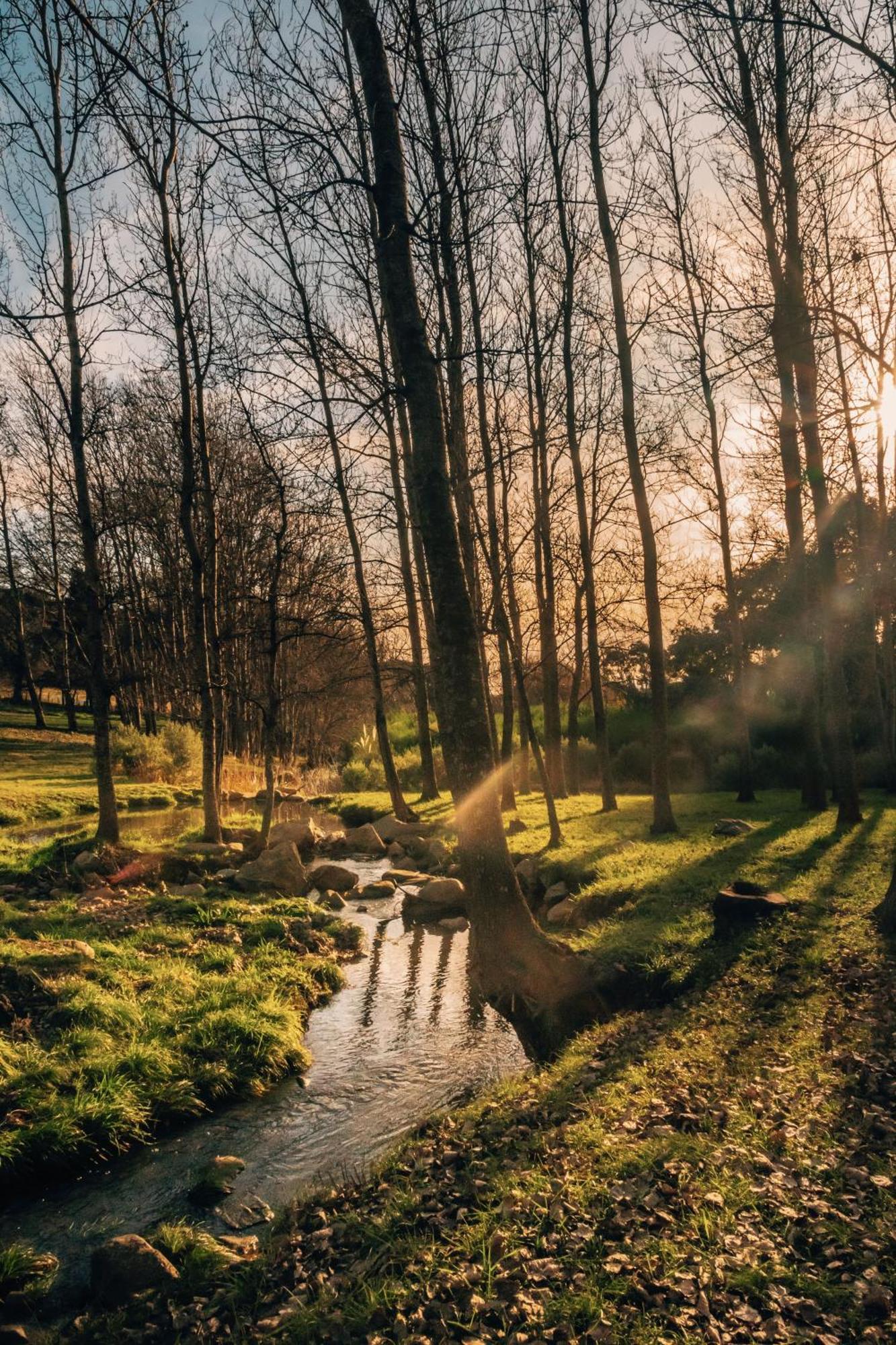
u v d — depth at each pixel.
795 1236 4.20
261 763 43.81
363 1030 9.52
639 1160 5.09
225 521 27.08
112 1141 6.89
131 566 38.19
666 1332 3.65
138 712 46.59
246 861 17.48
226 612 27.94
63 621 43.44
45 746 42.16
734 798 22.48
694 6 7.16
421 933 13.90
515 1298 4.04
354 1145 6.87
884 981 7.62
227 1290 4.90
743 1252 4.11
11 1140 6.50
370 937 13.69
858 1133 5.11
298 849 20.73
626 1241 4.32
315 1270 4.84
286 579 26.75
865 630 25.19
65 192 15.50
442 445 8.39
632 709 36.47
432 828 21.97
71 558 40.41
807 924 9.33
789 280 14.41
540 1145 5.58
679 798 22.98
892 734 21.44
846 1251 4.03
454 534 8.39
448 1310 4.05
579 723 38.00
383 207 8.22
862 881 10.84
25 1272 5.33
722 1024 7.38
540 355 18.45
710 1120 5.54
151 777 35.84
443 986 11.01
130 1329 4.75
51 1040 8.13
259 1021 8.99
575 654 26.94
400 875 17.81
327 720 53.59
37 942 10.83
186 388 17.44
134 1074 7.72
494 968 8.43
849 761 14.87
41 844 19.09
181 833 22.20
